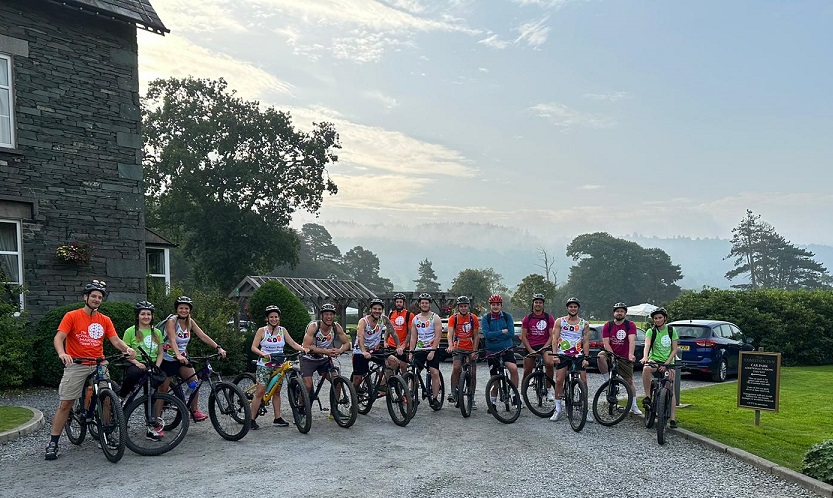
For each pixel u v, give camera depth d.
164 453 7.31
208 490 5.99
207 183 41.75
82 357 7.07
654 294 103.38
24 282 12.68
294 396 8.62
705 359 15.57
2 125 12.79
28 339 11.90
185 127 41.38
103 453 7.26
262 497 5.81
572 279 106.56
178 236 44.94
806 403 11.97
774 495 6.15
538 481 6.43
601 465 7.07
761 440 8.32
